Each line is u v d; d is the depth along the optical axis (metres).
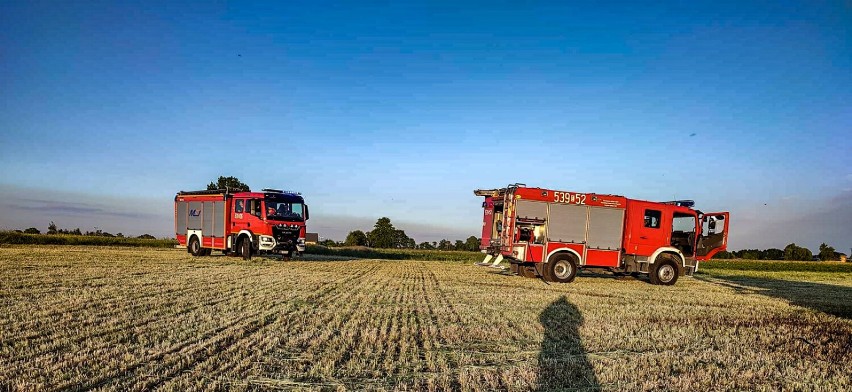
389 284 14.03
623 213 17.03
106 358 5.33
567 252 16.50
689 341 7.28
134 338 6.30
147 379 4.70
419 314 8.91
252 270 16.30
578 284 15.91
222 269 16.17
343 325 7.63
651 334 7.63
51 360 5.14
